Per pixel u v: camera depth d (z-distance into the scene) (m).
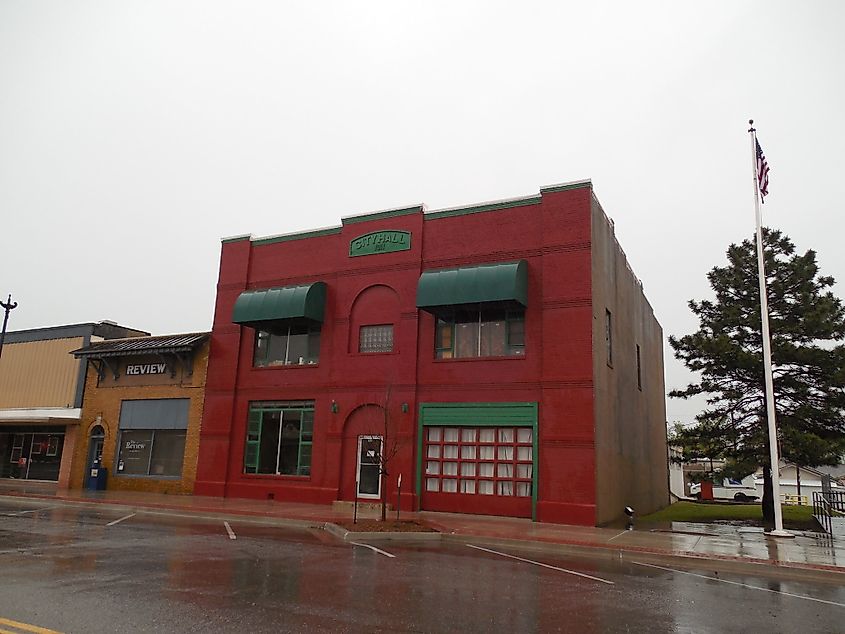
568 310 20.50
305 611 7.89
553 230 21.27
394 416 22.59
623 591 9.98
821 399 22.69
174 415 27.78
